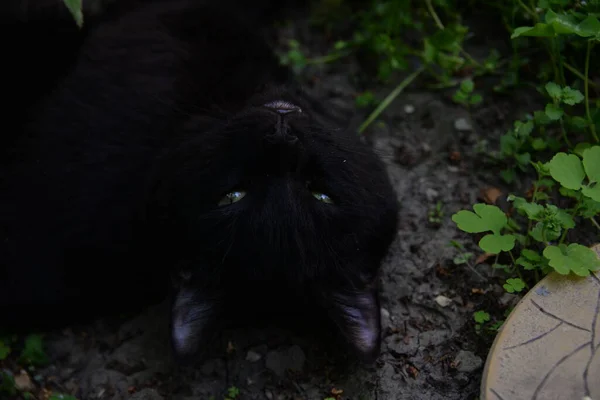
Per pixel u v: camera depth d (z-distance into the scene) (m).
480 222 0.67
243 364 0.70
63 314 0.72
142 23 0.76
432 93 0.81
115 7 0.79
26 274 0.72
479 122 0.79
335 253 0.65
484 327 0.69
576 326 0.63
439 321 0.70
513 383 0.62
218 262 0.65
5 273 0.72
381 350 0.69
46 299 0.72
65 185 0.72
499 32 0.83
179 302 0.66
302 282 0.65
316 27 0.87
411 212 0.76
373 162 0.70
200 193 0.65
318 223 0.65
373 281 0.68
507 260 0.72
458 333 0.69
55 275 0.72
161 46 0.75
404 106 0.81
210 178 0.65
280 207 0.64
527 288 0.69
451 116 0.80
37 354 0.70
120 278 0.71
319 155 0.66
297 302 0.67
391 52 0.81
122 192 0.71
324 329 0.70
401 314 0.71
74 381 0.70
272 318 0.70
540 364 0.62
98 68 0.75
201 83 0.74
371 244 0.67
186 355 0.65
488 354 0.65
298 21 0.88
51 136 0.73
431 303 0.71
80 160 0.72
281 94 0.71
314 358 0.69
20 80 0.76
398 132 0.80
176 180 0.66
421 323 0.70
